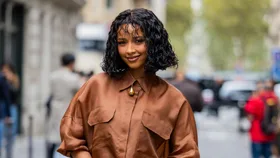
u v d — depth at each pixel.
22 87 22.28
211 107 39.12
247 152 20.34
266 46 97.56
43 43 24.50
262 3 89.00
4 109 13.38
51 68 26.36
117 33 4.42
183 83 12.18
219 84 39.81
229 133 29.17
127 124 4.29
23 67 22.42
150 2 61.09
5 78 13.31
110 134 4.27
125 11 4.46
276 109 14.02
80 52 32.25
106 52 4.47
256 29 89.75
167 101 4.41
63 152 4.43
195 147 4.41
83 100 4.43
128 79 4.42
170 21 90.50
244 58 93.62
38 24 23.22
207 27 98.44
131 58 4.38
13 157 15.91
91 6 52.75
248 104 14.07
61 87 12.66
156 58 4.39
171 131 4.37
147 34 4.38
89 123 4.35
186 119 4.43
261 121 13.99
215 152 20.08
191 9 90.94
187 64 115.81
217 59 112.31
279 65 22.62
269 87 14.05
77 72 14.54
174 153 4.41
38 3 23.31
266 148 14.17
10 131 13.81
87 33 32.41
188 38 113.19
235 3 89.69
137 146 4.26
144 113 4.32
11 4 20.77
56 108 12.63
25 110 22.19
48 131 12.74
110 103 4.36
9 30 21.00
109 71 4.43
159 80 4.48
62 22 28.69
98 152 4.30
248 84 39.62
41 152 17.73
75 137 4.40
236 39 92.44
